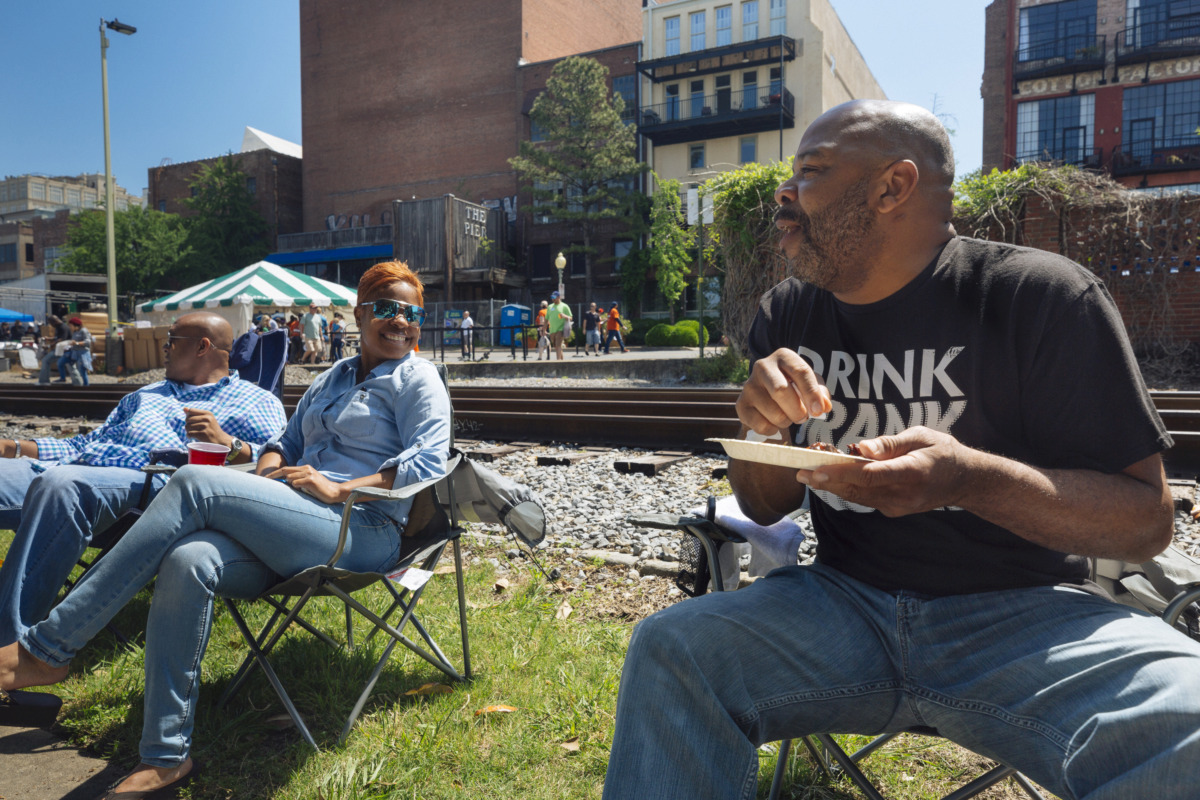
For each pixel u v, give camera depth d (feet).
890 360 4.62
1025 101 100.22
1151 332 37.65
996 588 4.36
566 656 8.98
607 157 121.70
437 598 10.89
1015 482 3.62
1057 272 4.11
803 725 4.43
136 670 8.58
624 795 3.81
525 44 140.87
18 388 48.70
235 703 7.91
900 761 6.79
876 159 4.33
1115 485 3.75
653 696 3.94
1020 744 3.87
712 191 42.06
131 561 6.43
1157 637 3.63
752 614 4.30
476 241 130.11
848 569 4.88
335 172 158.81
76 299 158.81
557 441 25.32
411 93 150.10
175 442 10.11
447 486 8.43
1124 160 96.07
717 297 104.83
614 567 12.25
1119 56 94.63
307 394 9.21
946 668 4.30
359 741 7.18
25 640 6.38
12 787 6.51
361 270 146.30
